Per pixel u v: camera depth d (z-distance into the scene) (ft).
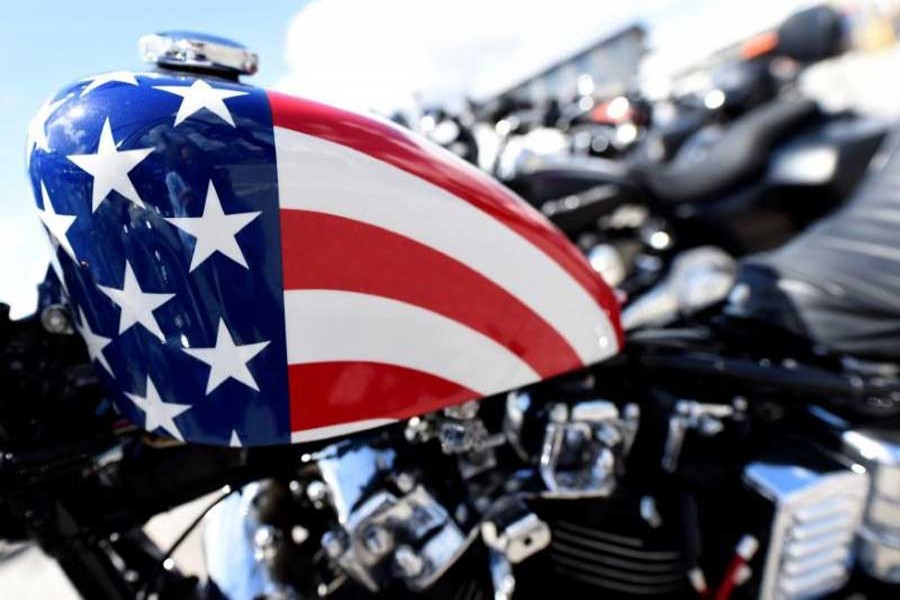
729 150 8.77
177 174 1.99
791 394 3.76
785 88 12.51
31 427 2.60
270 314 2.11
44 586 5.34
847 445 3.71
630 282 6.11
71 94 2.23
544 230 2.64
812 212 8.62
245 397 2.19
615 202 7.18
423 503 2.78
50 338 2.65
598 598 3.60
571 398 3.09
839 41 12.53
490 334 2.48
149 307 2.13
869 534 3.84
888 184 4.35
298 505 3.26
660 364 3.53
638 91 10.13
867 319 3.75
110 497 2.79
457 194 2.37
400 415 2.38
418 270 2.28
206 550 3.15
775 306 3.99
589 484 3.03
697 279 4.23
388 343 2.29
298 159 2.08
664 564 3.40
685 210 8.00
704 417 3.50
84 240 2.13
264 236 2.05
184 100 2.08
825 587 3.95
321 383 2.23
